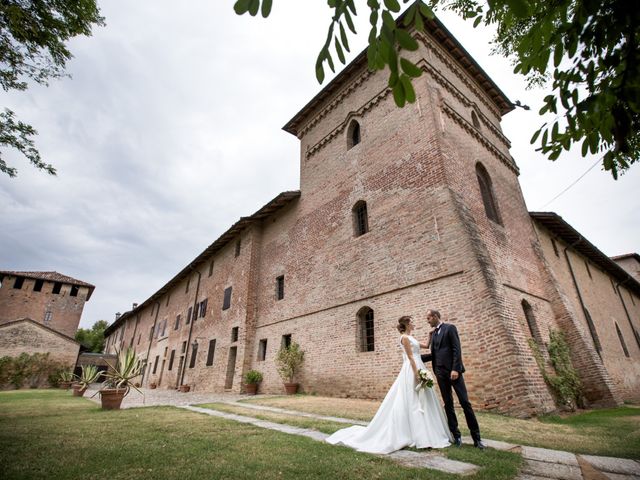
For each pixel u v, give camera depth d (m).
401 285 10.43
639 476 3.15
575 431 5.52
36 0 5.74
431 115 11.51
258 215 19.12
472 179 11.84
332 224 14.30
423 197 10.73
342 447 4.24
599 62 2.08
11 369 27.80
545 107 2.53
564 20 2.12
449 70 14.58
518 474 3.22
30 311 39.34
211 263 24.47
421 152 11.34
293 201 17.58
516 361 7.36
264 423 6.42
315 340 13.15
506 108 17.72
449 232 9.61
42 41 5.97
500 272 10.18
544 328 10.58
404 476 3.02
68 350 30.39
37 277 40.38
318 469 3.23
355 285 12.12
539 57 2.30
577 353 10.73
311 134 17.97
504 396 7.38
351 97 15.88
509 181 14.70
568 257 16.66
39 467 3.27
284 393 13.76
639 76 1.95
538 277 12.34
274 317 16.14
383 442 4.15
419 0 1.56
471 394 7.97
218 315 20.61
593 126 2.34
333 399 10.55
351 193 13.82
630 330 19.69
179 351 25.73
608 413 8.21
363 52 15.34
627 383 15.71
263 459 3.62
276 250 17.80
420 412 4.29
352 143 15.27
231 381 17.39
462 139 12.54
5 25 5.63
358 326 11.57
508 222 12.72
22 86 6.29
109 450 3.99
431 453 3.90
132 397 14.68
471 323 8.38
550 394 8.28
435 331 4.90
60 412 8.07
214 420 6.63
